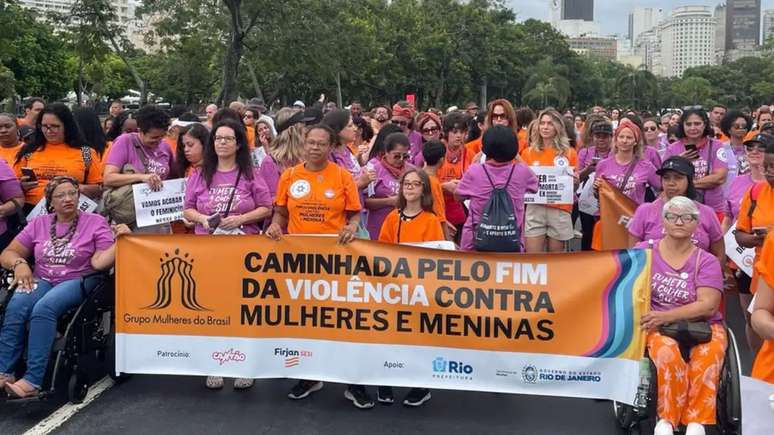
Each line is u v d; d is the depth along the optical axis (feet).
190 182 19.36
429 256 16.98
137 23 129.90
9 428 16.79
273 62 102.73
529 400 18.48
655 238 18.51
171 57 113.09
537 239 23.65
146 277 17.93
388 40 168.86
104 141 24.34
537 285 16.56
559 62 357.00
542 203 23.32
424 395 18.07
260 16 98.58
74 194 18.66
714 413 14.92
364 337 17.40
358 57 112.68
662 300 16.28
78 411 17.69
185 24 101.14
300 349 17.72
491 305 16.76
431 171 22.11
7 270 19.16
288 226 18.62
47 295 17.60
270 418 17.28
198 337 17.95
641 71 400.67
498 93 290.76
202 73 114.83
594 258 16.31
